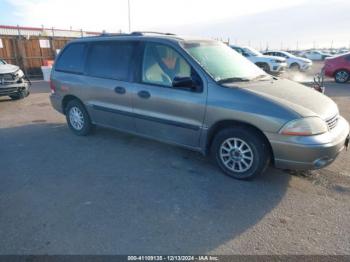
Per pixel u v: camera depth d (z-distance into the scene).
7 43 17.53
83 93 5.43
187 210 3.23
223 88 3.79
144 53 4.55
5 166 4.41
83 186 3.77
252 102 3.57
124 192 3.62
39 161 4.60
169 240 2.75
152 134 4.62
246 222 3.01
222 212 3.19
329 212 3.18
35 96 10.89
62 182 3.88
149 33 5.00
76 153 4.93
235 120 3.68
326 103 3.81
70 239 2.75
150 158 4.66
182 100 4.06
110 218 3.08
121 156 4.77
